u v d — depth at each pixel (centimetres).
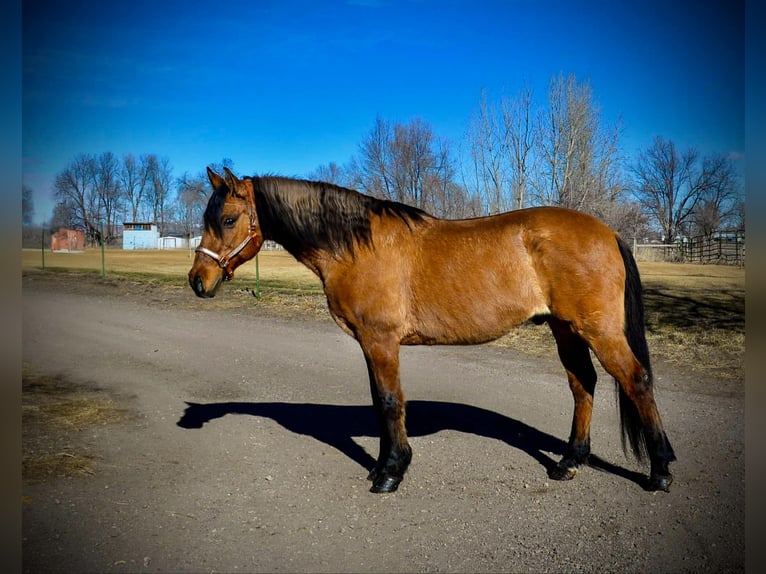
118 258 4088
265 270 2802
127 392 733
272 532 370
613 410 630
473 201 2253
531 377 782
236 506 408
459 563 334
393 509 404
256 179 459
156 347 1029
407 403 672
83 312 1445
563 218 419
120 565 328
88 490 430
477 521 384
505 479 454
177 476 462
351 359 931
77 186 7356
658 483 415
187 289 1867
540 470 471
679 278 2344
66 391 735
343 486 444
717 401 642
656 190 5819
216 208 452
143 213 8925
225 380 800
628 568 326
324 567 329
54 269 2786
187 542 356
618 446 520
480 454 508
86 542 353
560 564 331
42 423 596
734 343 905
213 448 529
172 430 580
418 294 426
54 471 463
